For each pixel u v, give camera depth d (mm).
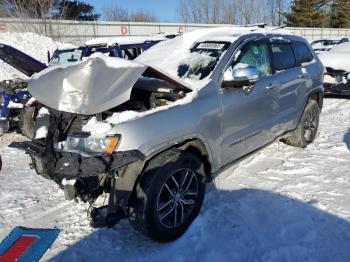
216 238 3363
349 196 4082
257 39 4609
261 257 3098
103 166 2852
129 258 3152
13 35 16703
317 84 5828
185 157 3316
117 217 3107
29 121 6617
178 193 3350
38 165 3477
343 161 5168
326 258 3059
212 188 4352
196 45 4527
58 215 3938
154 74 3441
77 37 21719
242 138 4156
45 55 16172
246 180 4578
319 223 3545
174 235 3357
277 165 5070
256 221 3617
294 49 5457
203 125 3545
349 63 9672
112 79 3129
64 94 3078
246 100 4145
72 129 3289
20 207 4141
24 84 7379
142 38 9531
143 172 3125
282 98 4906
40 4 19266
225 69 3969
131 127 3004
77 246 3348
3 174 5211
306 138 5832
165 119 3221
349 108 8961
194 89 3615
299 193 4180
